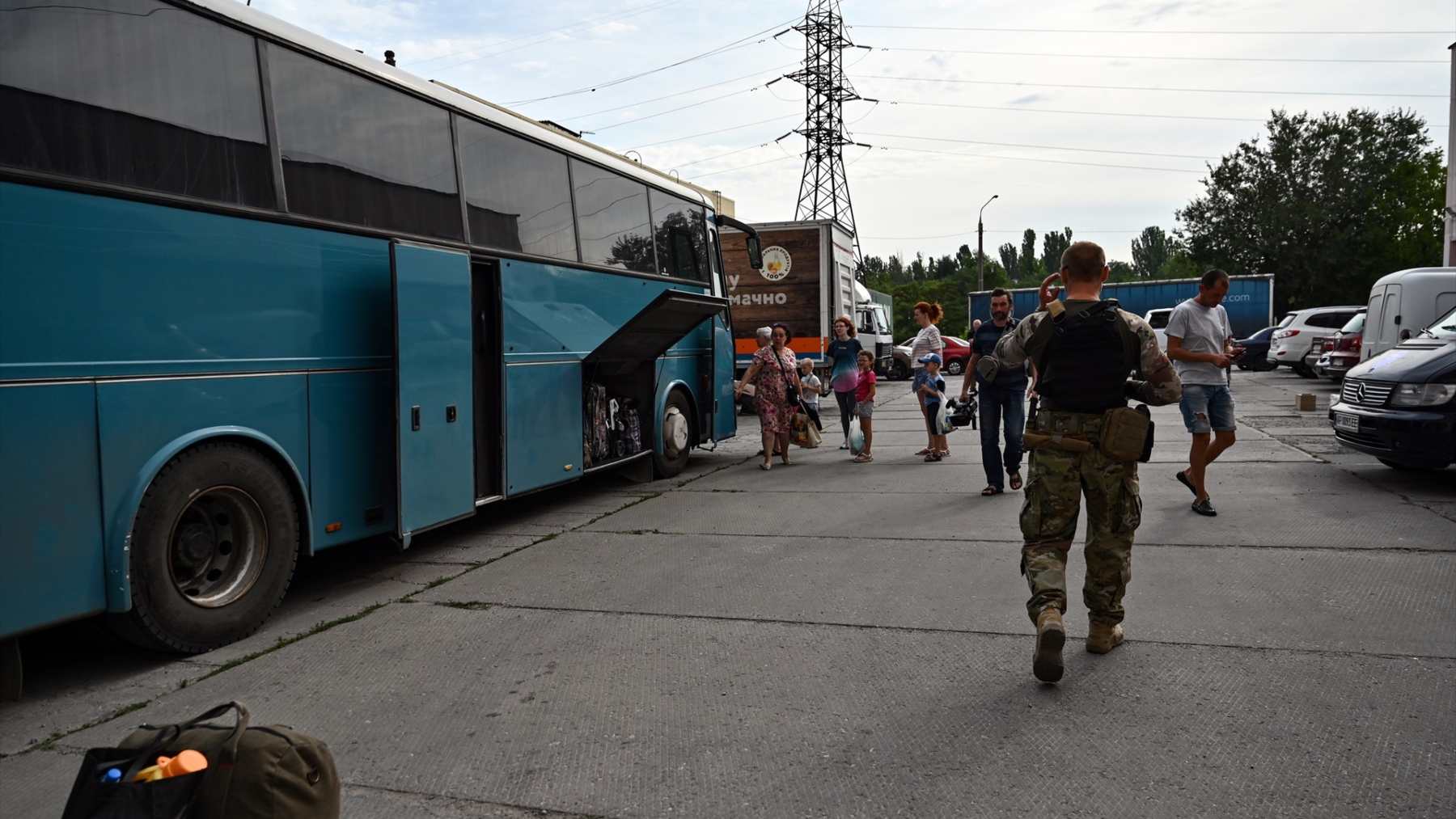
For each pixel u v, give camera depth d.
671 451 10.84
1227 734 3.55
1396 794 3.07
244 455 5.13
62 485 4.22
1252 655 4.37
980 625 4.95
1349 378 9.25
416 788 3.33
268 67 5.46
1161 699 3.90
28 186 4.10
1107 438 4.16
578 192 8.96
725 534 7.44
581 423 8.78
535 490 8.01
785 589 5.75
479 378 7.39
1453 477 8.87
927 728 3.70
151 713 4.12
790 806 3.13
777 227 19.77
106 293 4.42
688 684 4.25
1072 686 4.07
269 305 5.37
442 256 6.61
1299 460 10.14
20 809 3.27
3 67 4.05
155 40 4.76
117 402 4.46
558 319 8.44
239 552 5.16
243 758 2.21
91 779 2.17
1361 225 54.25
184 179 4.86
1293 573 5.71
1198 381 7.34
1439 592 5.25
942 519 7.71
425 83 6.88
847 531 7.37
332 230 5.87
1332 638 4.57
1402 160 54.25
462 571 6.52
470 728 3.83
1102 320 4.22
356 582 6.29
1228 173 57.00
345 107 6.07
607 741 3.67
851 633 4.88
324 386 5.79
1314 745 3.44
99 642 5.04
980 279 48.00
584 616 5.33
